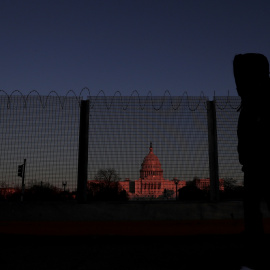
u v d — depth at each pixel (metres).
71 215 4.29
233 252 2.87
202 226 4.14
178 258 2.68
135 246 3.29
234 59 2.10
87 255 2.83
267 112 1.79
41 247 3.22
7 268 2.36
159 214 4.32
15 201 4.46
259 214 1.98
